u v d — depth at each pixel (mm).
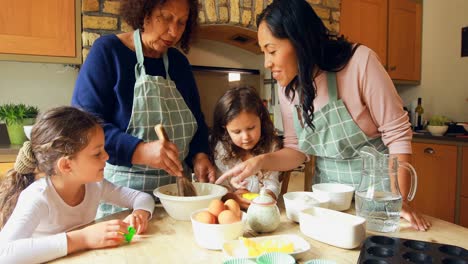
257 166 1100
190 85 1335
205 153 1325
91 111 1048
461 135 2627
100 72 1078
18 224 820
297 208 903
